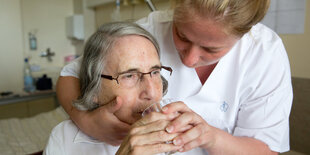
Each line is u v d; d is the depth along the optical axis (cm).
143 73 80
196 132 63
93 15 392
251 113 96
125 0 291
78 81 102
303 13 155
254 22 67
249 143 87
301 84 157
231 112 103
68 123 103
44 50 411
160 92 86
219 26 62
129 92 80
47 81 345
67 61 425
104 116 77
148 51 82
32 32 394
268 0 66
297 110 161
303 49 158
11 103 300
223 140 77
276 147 93
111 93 81
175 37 78
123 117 83
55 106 341
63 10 427
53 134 100
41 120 247
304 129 158
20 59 381
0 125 232
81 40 417
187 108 66
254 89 97
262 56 95
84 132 92
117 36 81
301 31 157
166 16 110
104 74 81
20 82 385
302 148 161
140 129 60
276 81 93
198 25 63
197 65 84
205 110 106
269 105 92
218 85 103
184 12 65
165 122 60
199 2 60
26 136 212
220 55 73
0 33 356
